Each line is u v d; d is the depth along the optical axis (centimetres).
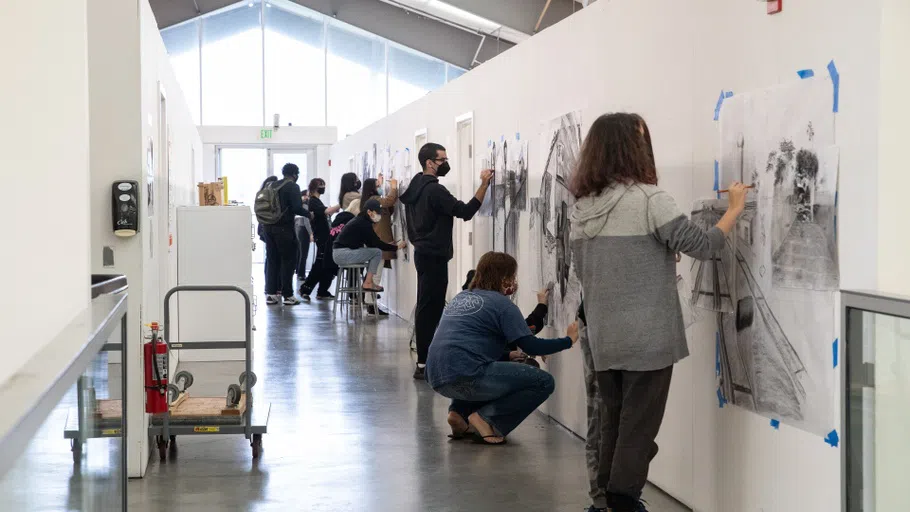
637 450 341
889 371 209
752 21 344
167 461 511
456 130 884
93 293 227
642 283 341
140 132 480
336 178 1958
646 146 353
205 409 522
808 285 307
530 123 630
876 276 272
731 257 362
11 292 166
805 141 308
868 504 219
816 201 301
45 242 191
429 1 1573
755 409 346
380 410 640
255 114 2194
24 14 178
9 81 167
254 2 2192
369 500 437
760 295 339
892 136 272
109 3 477
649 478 453
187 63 2173
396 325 1116
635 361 339
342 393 700
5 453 101
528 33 1368
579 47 534
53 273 197
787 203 319
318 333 1043
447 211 729
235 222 838
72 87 218
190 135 1237
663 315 342
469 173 843
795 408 318
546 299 579
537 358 636
